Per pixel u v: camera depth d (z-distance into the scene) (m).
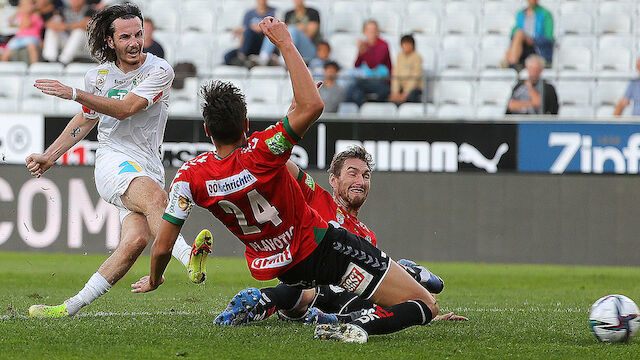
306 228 15.76
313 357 14.52
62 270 38.97
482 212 46.25
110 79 20.75
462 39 57.28
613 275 40.72
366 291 16.05
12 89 50.44
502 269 43.66
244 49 53.78
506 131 46.03
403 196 46.47
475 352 15.41
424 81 47.88
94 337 16.47
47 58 55.00
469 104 49.31
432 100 48.28
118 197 20.39
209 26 59.31
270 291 19.03
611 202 45.56
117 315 20.92
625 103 47.97
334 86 47.69
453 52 55.16
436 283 19.75
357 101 47.88
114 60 20.80
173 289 31.02
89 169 46.69
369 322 16.02
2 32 55.41
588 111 48.66
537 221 46.00
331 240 15.85
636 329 16.69
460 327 19.33
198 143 46.56
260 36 53.75
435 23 58.09
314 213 15.98
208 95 15.22
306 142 46.38
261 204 15.35
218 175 15.25
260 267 15.98
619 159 45.50
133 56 20.38
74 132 21.52
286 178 15.47
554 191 45.84
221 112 15.02
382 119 46.31
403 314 15.92
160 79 20.66
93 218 46.66
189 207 15.62
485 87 49.38
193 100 49.69
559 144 45.81
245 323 18.73
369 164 19.06
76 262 43.12
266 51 53.62
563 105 48.91
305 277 16.09
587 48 55.69
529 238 46.03
